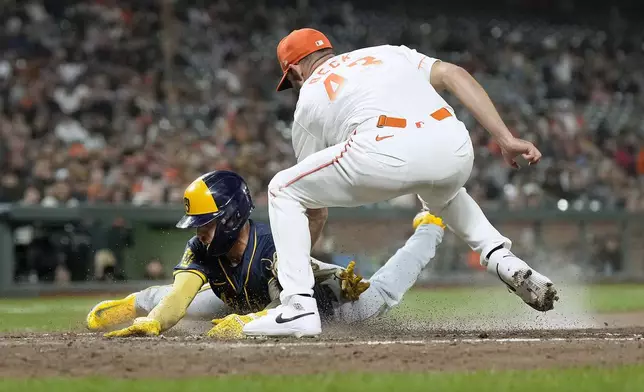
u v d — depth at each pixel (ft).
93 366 42.32
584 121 255.70
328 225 176.45
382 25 297.33
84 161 180.96
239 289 60.29
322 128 55.77
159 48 233.55
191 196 57.31
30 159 179.32
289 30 270.05
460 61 277.23
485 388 34.27
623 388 34.19
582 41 297.94
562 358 43.83
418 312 92.27
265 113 228.02
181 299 58.70
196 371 40.19
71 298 156.46
